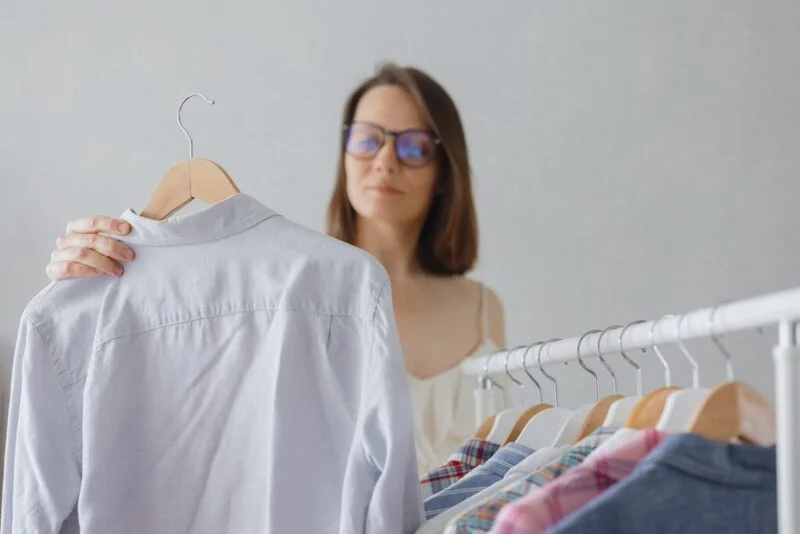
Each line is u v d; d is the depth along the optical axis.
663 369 2.50
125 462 1.20
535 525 0.85
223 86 2.50
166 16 2.51
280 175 2.48
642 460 0.87
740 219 2.61
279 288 1.18
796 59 2.67
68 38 2.48
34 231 2.42
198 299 1.21
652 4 2.64
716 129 2.63
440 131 2.14
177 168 1.26
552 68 2.59
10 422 1.24
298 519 1.14
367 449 1.10
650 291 2.55
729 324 0.87
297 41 2.53
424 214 2.20
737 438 0.91
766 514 0.86
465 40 2.56
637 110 2.61
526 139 2.55
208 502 1.19
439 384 2.21
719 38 2.66
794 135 2.65
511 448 1.26
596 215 2.56
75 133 2.45
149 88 2.48
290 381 1.16
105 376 1.20
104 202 2.44
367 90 2.17
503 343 2.36
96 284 1.23
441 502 1.25
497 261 2.50
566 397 2.45
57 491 1.20
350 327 1.16
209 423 1.20
